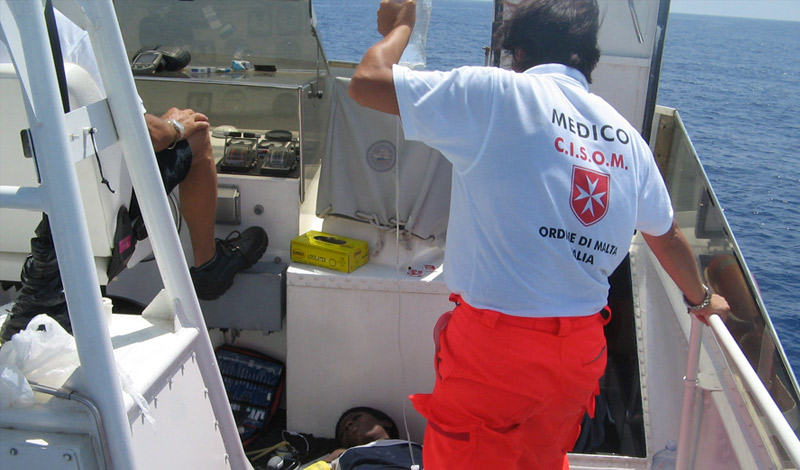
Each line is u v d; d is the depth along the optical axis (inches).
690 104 2591.0
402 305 101.3
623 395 104.2
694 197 96.8
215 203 96.1
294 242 104.2
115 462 44.3
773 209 1172.5
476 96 53.7
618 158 55.7
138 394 48.8
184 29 126.6
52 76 38.6
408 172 101.3
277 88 108.4
